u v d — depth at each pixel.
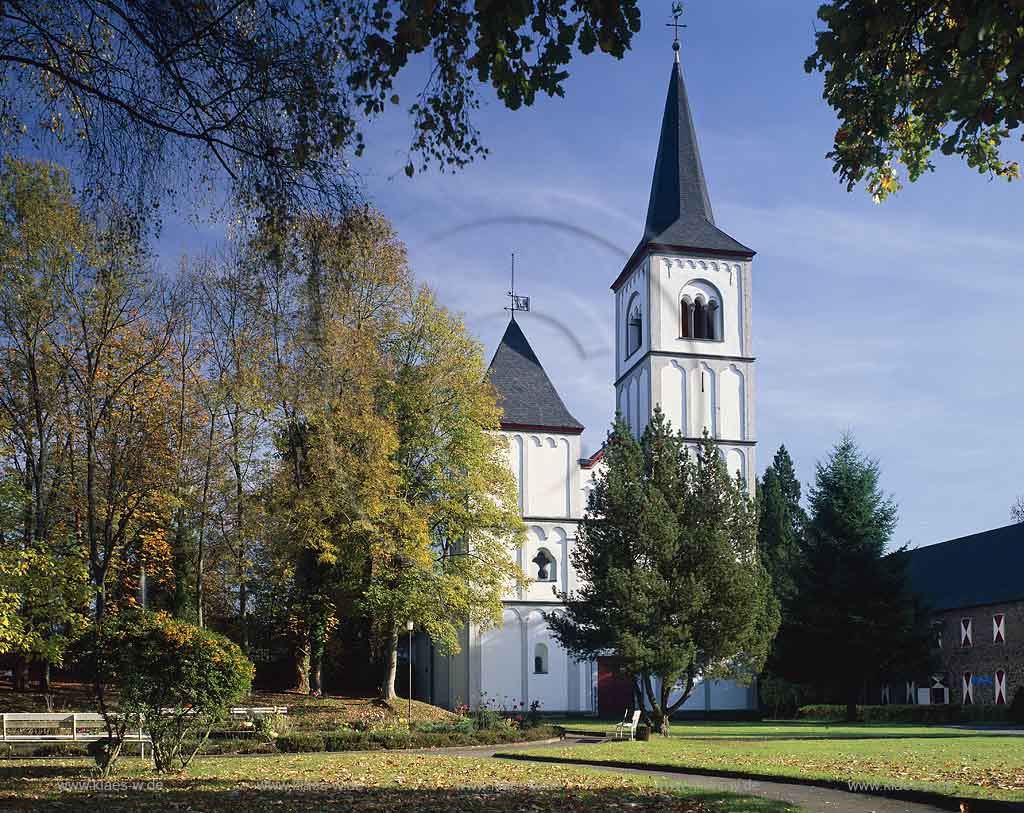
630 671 28.83
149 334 32.38
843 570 40.66
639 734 27.77
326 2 9.19
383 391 35.31
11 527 31.62
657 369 49.16
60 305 30.62
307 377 31.66
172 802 12.46
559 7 8.44
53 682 37.75
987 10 7.85
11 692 34.25
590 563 30.70
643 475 31.41
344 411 32.06
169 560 35.81
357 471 32.47
